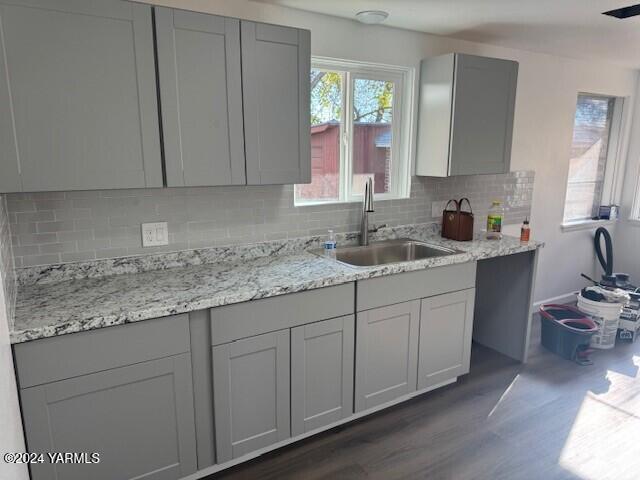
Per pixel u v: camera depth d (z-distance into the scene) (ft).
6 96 5.08
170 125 6.15
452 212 9.95
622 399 8.85
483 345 11.26
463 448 7.38
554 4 7.69
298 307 6.76
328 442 7.51
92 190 6.33
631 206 14.48
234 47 6.44
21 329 4.91
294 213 8.66
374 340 7.75
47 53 5.24
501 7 7.86
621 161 14.39
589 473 6.80
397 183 10.28
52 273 6.61
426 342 8.50
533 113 11.91
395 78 9.80
